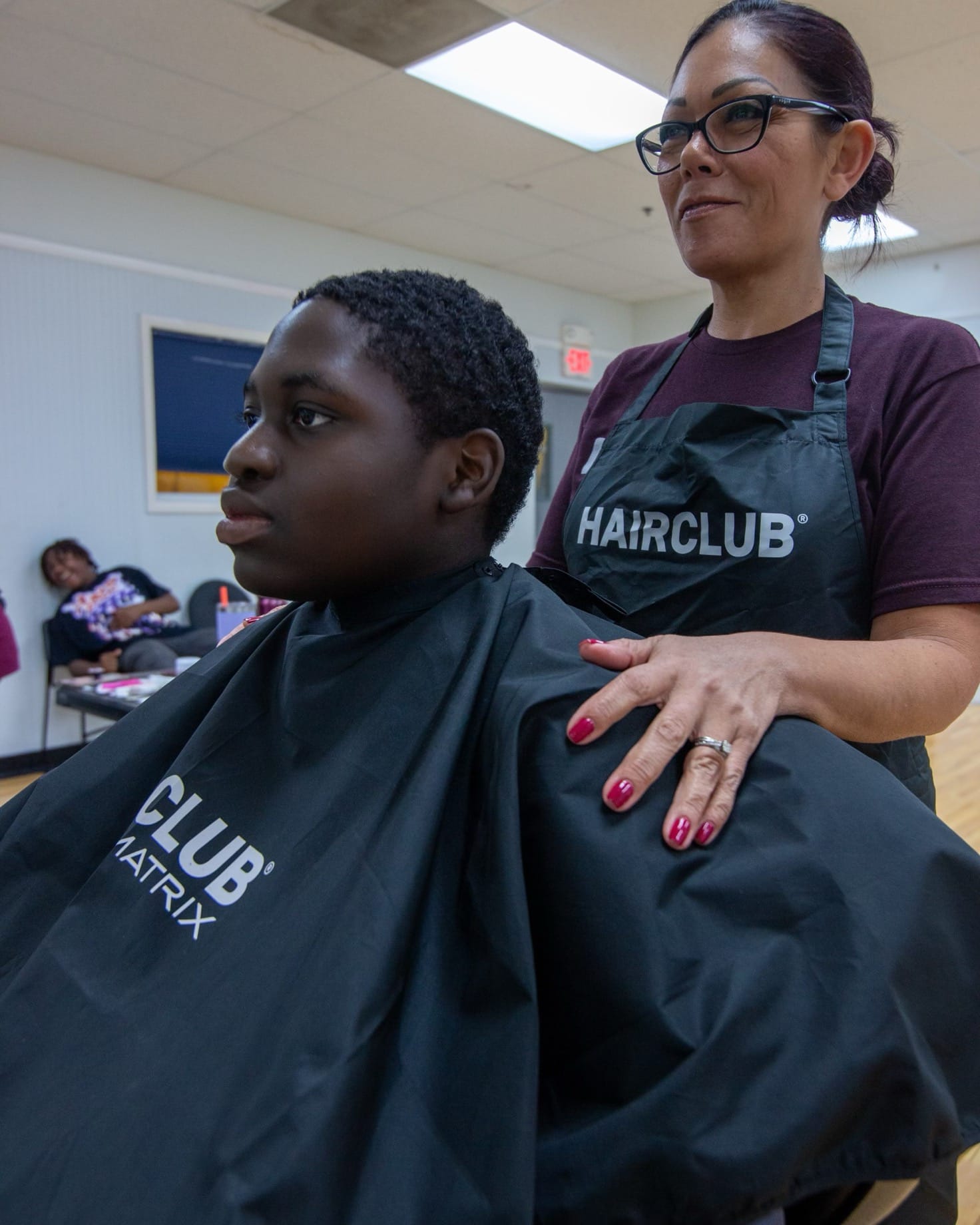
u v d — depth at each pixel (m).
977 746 4.76
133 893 0.60
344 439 0.58
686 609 0.87
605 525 0.94
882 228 1.08
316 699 0.62
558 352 6.88
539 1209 0.45
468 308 0.63
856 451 0.83
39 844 0.70
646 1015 0.47
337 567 0.61
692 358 0.97
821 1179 0.45
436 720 0.58
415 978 0.50
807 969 0.48
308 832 0.56
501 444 0.63
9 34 3.10
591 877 0.50
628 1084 0.46
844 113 0.84
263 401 0.60
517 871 0.50
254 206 4.97
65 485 4.45
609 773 0.53
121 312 4.55
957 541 0.76
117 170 4.42
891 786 0.55
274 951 0.51
